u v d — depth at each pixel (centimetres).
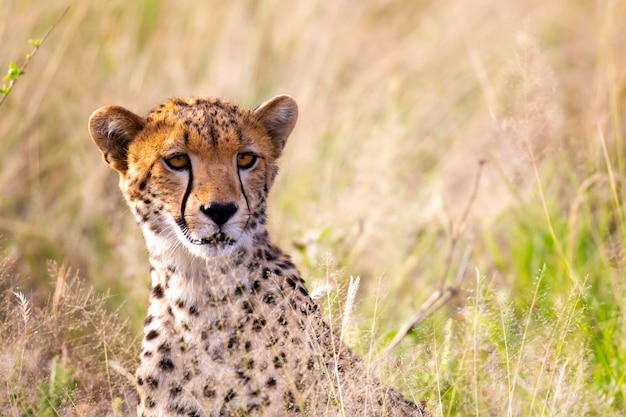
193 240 805
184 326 809
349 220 1201
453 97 1536
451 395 846
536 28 1623
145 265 1166
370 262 1184
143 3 1499
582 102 1414
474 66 1545
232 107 871
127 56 1421
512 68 1132
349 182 1318
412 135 1444
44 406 841
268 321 794
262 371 789
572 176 1205
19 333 843
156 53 1482
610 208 1192
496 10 1689
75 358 891
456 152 1392
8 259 961
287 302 797
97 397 859
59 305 904
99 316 930
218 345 799
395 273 1169
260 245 838
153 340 822
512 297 1094
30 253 1204
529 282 1102
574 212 1119
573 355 852
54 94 1348
